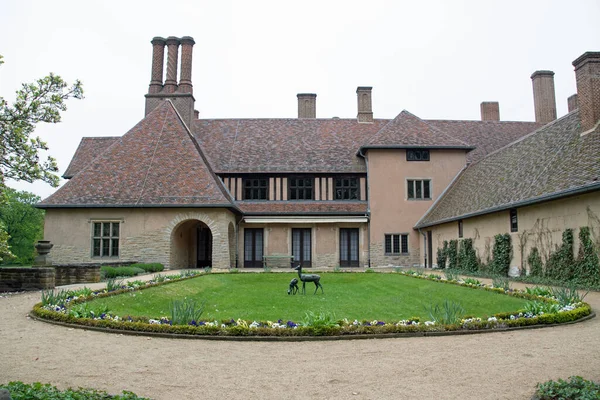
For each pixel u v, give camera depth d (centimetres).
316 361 684
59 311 1013
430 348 757
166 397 523
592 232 1473
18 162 1479
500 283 1442
